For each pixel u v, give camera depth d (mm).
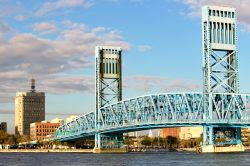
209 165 182000
